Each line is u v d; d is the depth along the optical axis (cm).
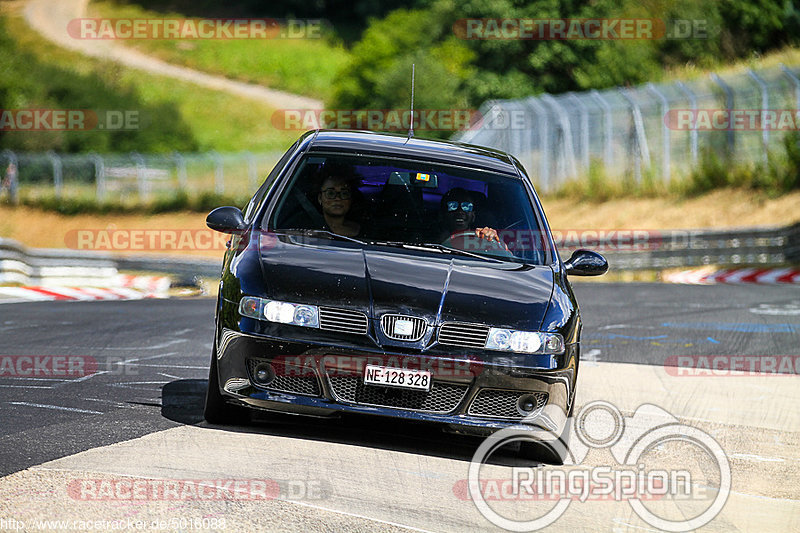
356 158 2264
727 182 9812
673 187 10062
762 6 15638
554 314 1952
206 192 13712
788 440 2284
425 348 1839
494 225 2189
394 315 1850
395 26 17838
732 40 15700
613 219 9950
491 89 15175
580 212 10375
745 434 2319
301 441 1875
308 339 1830
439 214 2181
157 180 15425
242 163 16350
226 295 1922
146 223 13412
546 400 1889
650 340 3922
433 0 18888
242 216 2172
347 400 1845
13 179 13588
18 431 1820
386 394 1842
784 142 9525
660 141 10269
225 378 1883
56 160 13825
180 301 5266
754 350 3709
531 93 15188
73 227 13175
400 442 1970
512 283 2011
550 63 15388
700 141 10450
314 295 1866
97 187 13912
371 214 2153
